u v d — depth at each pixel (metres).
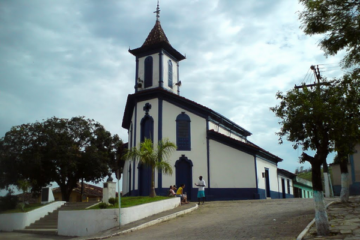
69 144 32.78
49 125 32.88
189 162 26.20
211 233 12.78
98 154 34.62
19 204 26.45
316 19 12.66
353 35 12.22
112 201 18.28
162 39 28.97
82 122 34.84
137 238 13.30
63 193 33.94
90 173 34.28
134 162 27.05
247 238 11.36
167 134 26.66
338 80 11.43
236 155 26.73
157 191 25.28
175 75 30.42
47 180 33.19
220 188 25.94
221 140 26.86
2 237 18.00
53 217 22.97
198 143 26.70
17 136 31.38
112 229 15.83
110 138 36.53
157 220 16.38
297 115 10.98
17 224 21.98
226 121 30.38
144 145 21.61
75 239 15.03
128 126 35.22
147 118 27.44
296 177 42.19
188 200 25.48
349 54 12.91
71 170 32.75
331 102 10.77
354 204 15.40
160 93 27.39
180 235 13.02
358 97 10.96
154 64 28.81
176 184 25.73
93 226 16.80
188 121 27.02
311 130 10.96
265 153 28.81
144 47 29.08
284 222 13.39
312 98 11.09
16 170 30.92
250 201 22.12
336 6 12.46
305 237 10.48
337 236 10.12
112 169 35.69
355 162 27.66
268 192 29.62
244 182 26.25
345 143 10.77
